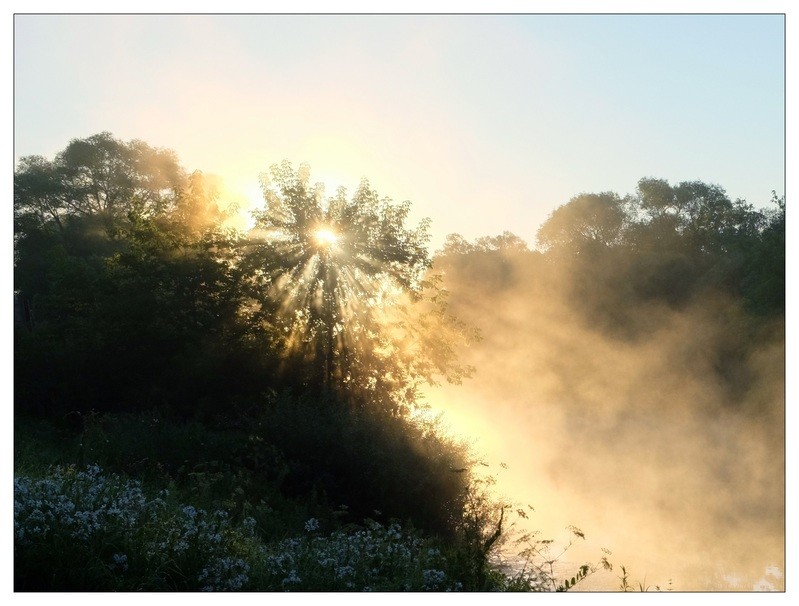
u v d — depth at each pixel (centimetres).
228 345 2422
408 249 2623
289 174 2597
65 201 5669
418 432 1959
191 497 1370
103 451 1756
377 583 960
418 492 1686
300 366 2456
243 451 1770
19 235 5134
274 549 1111
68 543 870
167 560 887
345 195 2603
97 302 2633
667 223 7481
